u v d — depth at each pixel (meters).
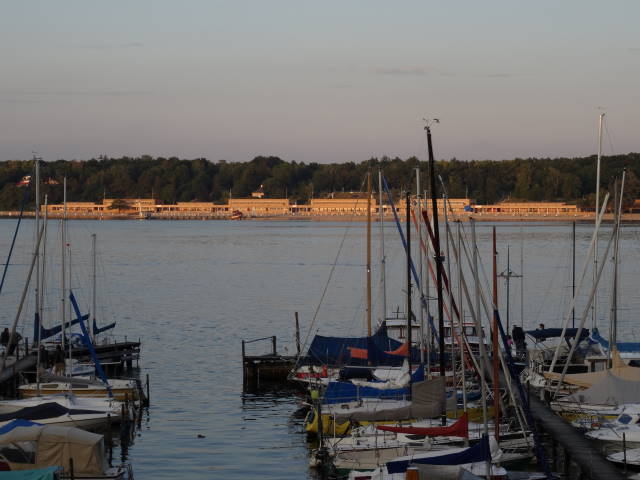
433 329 87.56
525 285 182.00
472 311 65.12
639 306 151.12
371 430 61.12
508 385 66.62
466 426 56.50
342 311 152.50
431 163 65.69
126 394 75.00
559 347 78.94
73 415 67.19
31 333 123.25
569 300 158.75
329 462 59.94
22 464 52.50
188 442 68.88
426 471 48.59
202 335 125.56
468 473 47.47
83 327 82.06
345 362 84.44
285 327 134.00
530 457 59.09
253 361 90.50
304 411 79.00
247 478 60.03
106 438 66.88
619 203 88.44
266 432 71.88
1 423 60.62
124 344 100.06
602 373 69.88
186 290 186.25
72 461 50.31
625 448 55.75
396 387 70.94
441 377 61.62
